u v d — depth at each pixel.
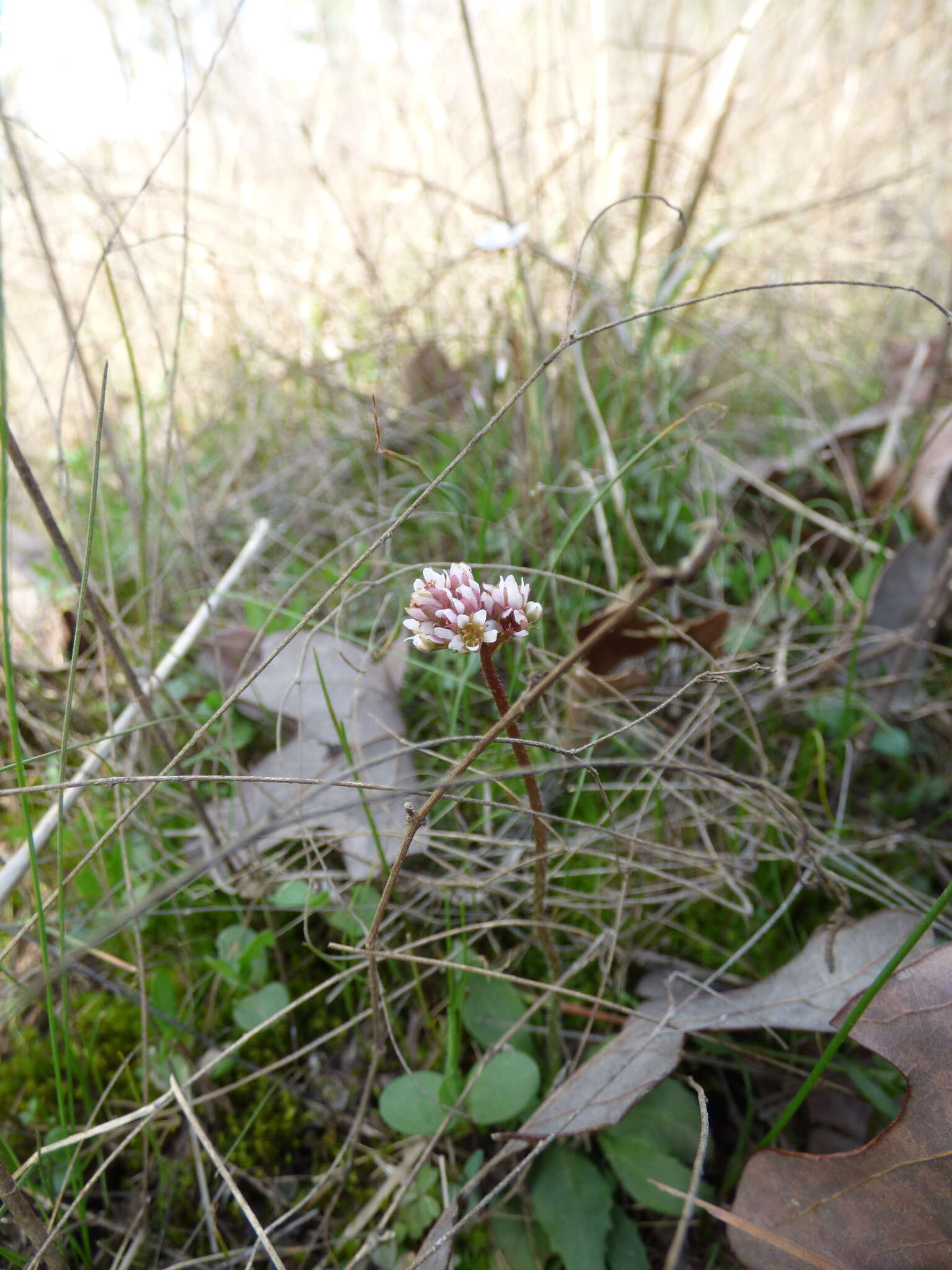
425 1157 0.16
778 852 0.19
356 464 0.29
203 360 0.31
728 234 0.28
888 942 0.16
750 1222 0.14
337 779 0.19
